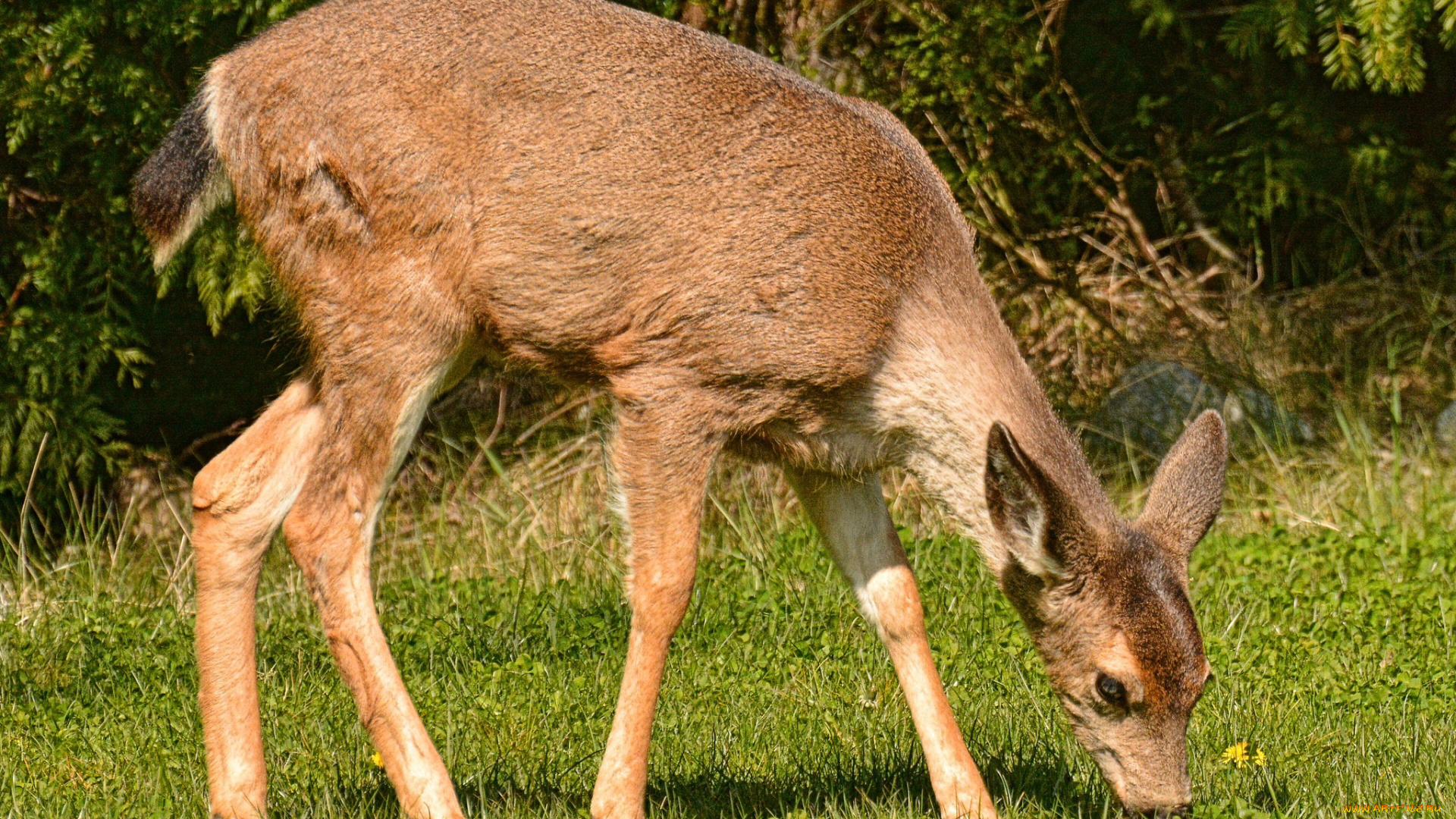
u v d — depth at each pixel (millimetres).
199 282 14648
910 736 9664
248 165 8227
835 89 17891
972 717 10000
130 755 9234
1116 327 19312
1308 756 9367
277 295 8633
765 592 12727
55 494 16578
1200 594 12906
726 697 10469
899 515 16078
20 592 14117
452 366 8391
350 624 8031
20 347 15562
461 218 8031
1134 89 20750
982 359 8375
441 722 9914
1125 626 7973
